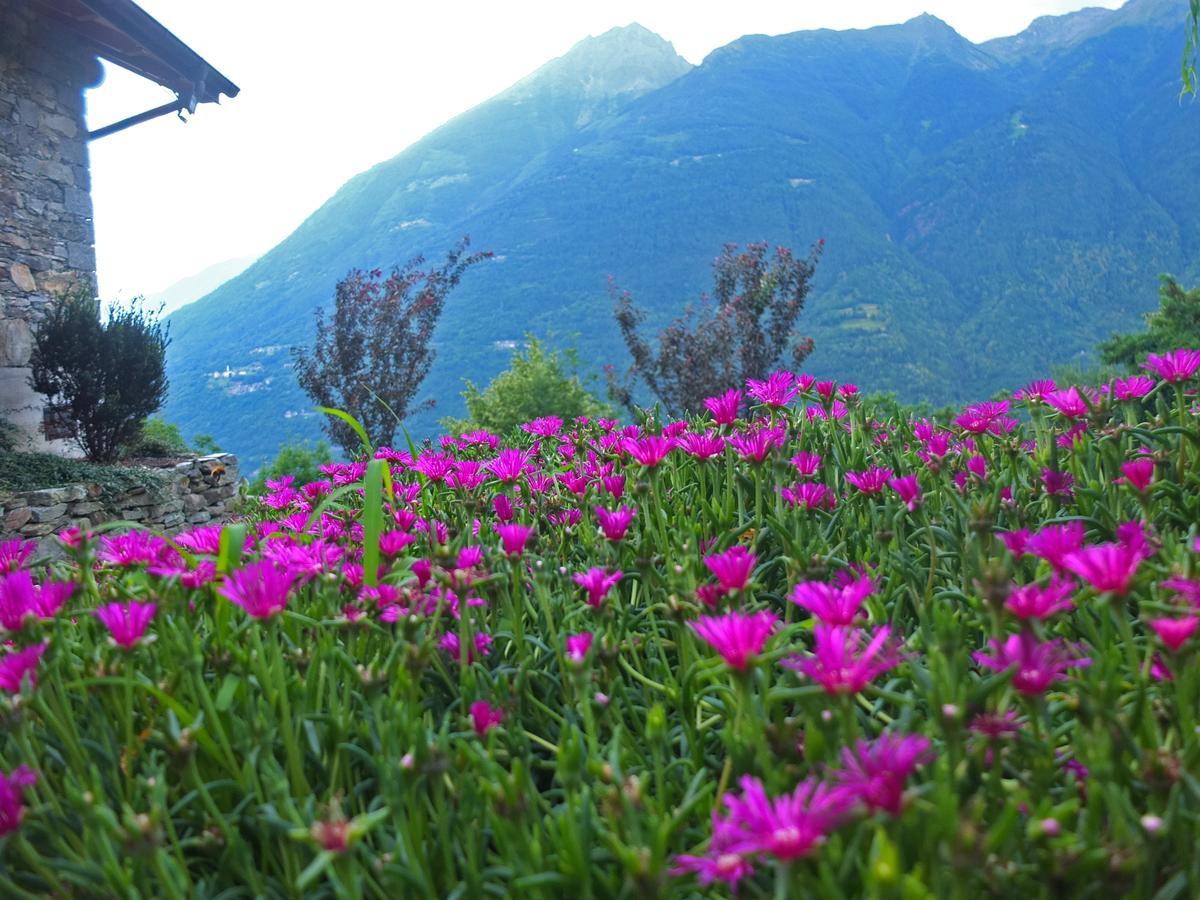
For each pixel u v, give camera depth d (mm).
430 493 2523
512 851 973
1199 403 2162
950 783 917
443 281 16703
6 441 8000
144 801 1186
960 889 740
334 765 1179
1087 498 1800
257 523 2783
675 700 1314
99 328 8922
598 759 1049
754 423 2635
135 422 9320
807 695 1011
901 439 2551
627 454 2463
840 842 861
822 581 1612
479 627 1649
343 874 869
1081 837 878
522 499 2357
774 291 17422
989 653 1309
